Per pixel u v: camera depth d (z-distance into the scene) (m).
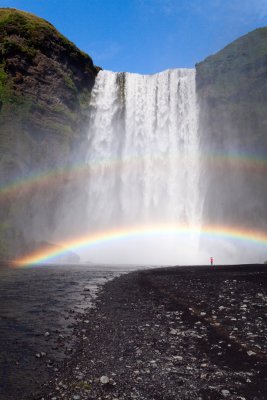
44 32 69.50
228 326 11.41
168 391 7.04
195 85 80.62
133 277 27.72
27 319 13.27
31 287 22.38
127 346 9.89
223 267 35.97
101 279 27.39
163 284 22.19
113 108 79.94
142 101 80.62
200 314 13.16
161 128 79.12
